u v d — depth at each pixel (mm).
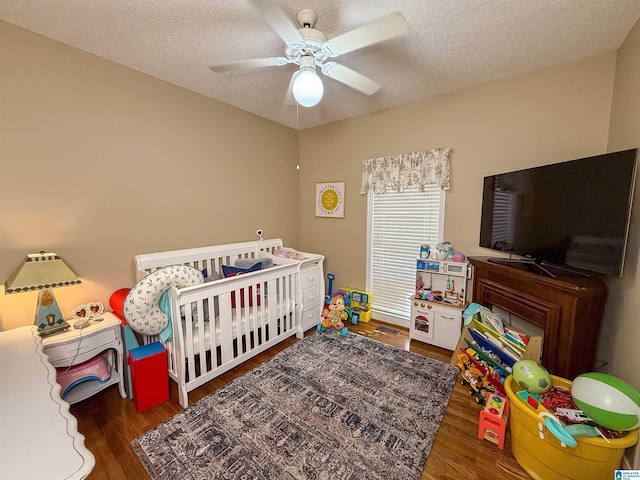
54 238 1906
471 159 2598
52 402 947
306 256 3154
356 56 2010
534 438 1372
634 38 1642
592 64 2027
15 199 1748
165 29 1715
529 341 1787
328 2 1458
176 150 2529
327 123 3555
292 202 3816
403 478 1388
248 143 3172
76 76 1934
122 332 1973
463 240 2713
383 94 2684
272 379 2174
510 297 2094
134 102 2230
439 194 2814
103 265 2143
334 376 2217
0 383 1067
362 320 3332
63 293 1970
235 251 3012
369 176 3219
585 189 1658
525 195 2072
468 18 1586
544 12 1534
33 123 1784
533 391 1529
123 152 2197
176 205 2568
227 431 1668
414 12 1534
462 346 2371
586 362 1690
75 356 1736
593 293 1605
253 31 1731
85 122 1994
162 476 1393
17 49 1703
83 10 1543
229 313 2191
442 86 2527
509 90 2359
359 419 1765
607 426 1247
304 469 1431
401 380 2170
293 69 2188
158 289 1840
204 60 2078
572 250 1740
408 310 3170
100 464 1457
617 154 1491
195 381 1975
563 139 2168
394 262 3215
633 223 1572
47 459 709
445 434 1664
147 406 1854
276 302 2631
